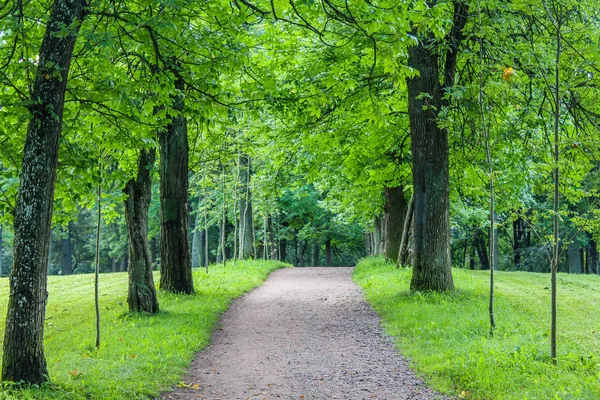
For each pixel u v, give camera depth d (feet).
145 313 41.22
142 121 28.27
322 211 137.28
